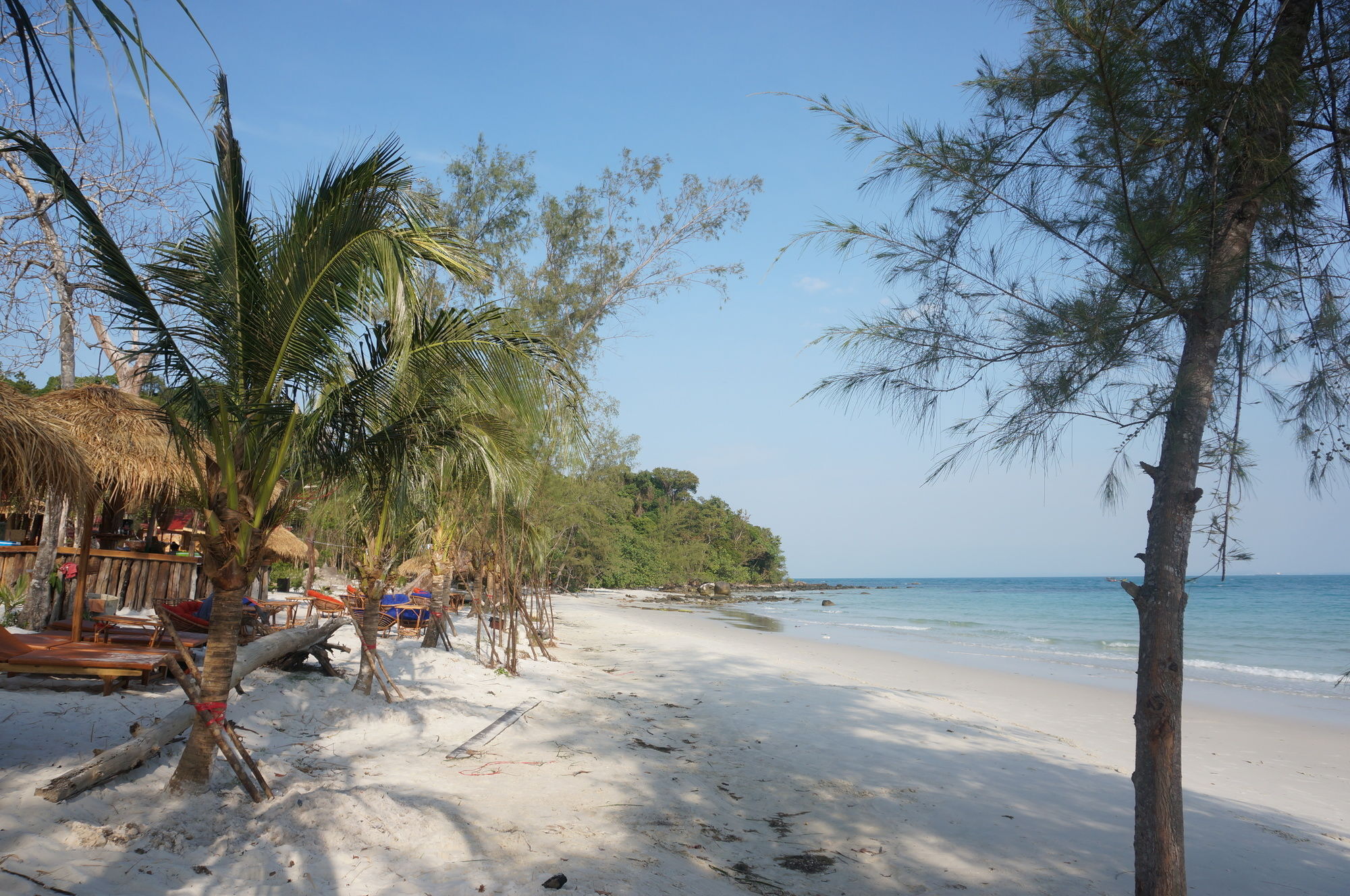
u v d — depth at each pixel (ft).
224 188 15.31
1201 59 11.66
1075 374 13.07
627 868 14.90
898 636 99.14
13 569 33.37
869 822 20.18
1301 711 47.67
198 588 38.14
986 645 87.40
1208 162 12.81
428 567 50.55
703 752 26.04
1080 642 93.25
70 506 19.33
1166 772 12.56
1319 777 31.68
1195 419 12.87
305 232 15.85
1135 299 13.10
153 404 26.30
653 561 234.38
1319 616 141.28
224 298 15.58
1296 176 12.35
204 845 13.42
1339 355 12.93
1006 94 13.33
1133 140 12.35
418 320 19.13
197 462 16.26
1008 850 18.90
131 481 24.49
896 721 34.96
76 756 16.16
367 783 18.03
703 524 284.00
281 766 18.39
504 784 19.49
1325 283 12.95
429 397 20.31
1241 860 20.40
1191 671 68.80
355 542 28.63
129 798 14.70
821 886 15.70
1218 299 12.63
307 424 16.65
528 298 48.80
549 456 35.78
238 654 23.29
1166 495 13.02
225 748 15.52
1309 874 19.54
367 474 19.42
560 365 21.29
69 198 13.39
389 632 45.93
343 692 26.76
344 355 17.16
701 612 144.66
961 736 32.81
